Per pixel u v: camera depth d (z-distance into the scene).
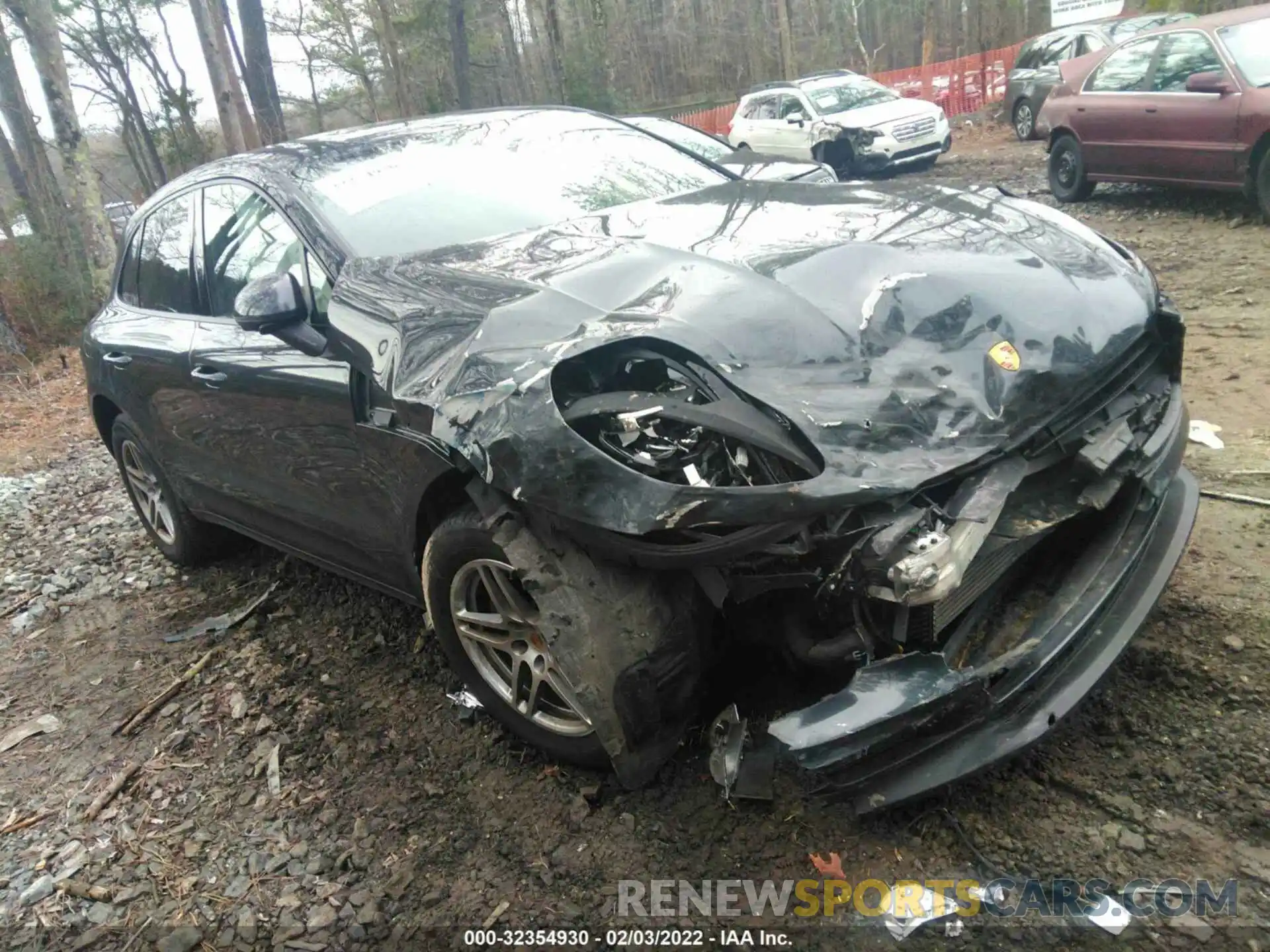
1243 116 7.63
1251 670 2.65
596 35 30.53
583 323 2.41
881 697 2.04
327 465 3.15
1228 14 8.41
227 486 3.94
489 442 2.25
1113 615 2.43
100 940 2.49
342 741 3.14
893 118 14.18
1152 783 2.36
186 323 3.92
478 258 2.99
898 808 2.33
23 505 6.71
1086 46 14.13
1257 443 4.02
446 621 2.83
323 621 3.98
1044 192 10.67
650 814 2.54
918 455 2.07
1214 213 8.32
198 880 2.64
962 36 38.97
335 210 3.35
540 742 2.74
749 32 42.34
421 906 2.42
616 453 2.17
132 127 27.92
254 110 21.70
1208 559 3.21
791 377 2.20
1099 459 2.29
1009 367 2.25
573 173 3.72
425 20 28.06
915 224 2.85
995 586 2.42
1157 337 2.72
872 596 2.04
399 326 2.69
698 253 2.76
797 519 2.02
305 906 2.49
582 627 2.29
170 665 3.90
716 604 2.25
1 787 3.28
